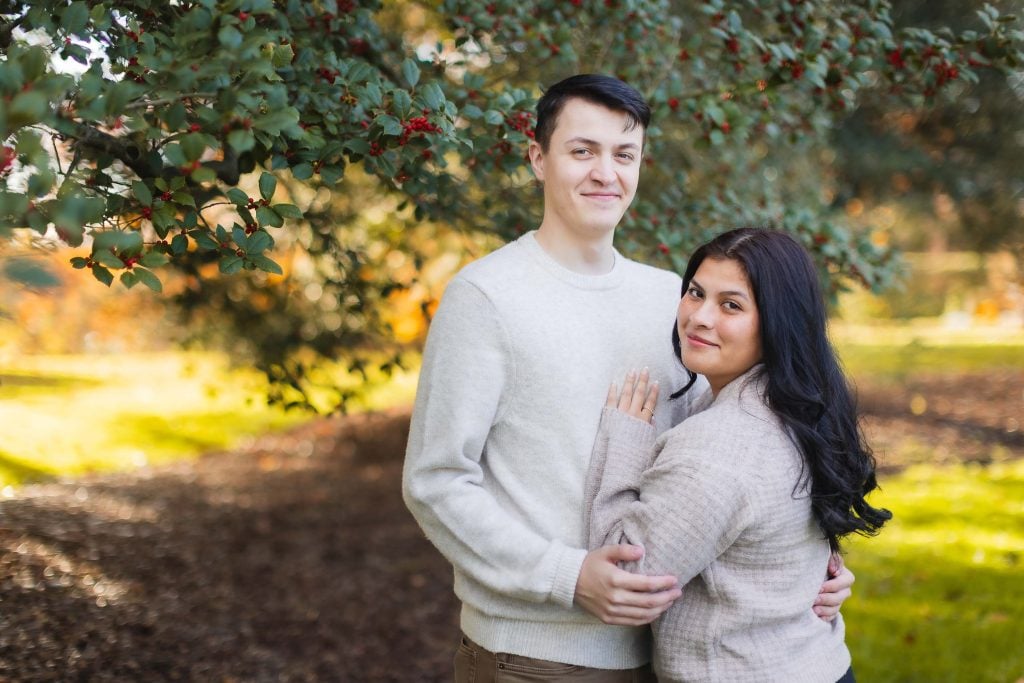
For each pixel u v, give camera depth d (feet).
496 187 10.27
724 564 5.07
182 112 4.56
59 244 5.15
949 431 28.22
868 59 8.09
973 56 8.36
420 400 5.47
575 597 5.09
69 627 9.95
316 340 14.39
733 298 5.23
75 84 4.62
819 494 5.09
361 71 6.44
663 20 9.11
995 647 11.25
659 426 5.84
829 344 5.37
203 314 15.70
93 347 38.45
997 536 16.28
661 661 5.24
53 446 24.09
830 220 10.94
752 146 13.71
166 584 12.82
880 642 11.68
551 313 5.48
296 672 11.01
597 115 5.43
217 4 5.29
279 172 12.63
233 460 25.98
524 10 8.39
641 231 9.29
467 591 5.60
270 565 15.48
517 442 5.45
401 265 13.79
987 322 56.49
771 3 8.55
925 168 25.43
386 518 19.92
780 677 4.99
